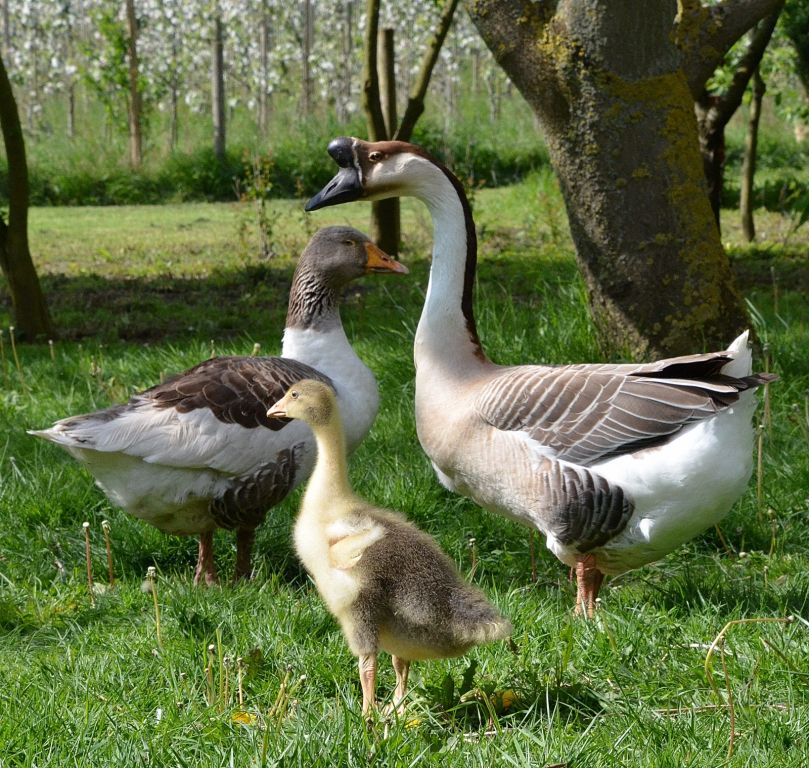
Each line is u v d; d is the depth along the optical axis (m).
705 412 4.62
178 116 39.38
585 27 7.45
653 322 7.84
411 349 9.23
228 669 4.13
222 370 5.66
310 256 6.20
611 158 7.66
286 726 3.72
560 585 5.54
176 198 26.97
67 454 7.37
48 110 40.41
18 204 11.09
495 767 3.45
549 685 4.07
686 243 7.74
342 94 39.12
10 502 6.47
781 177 24.59
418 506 6.37
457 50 41.12
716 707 3.87
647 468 4.69
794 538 5.96
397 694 4.07
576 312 8.67
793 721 3.74
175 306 13.27
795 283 13.22
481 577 5.62
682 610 4.96
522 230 19.48
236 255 17.45
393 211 15.78
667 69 7.60
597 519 4.84
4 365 9.73
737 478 4.69
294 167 27.66
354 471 6.88
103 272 16.16
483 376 5.45
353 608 3.86
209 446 5.38
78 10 43.28
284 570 5.95
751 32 15.88
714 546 5.99
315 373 5.92
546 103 7.74
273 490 5.59
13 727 3.78
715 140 12.91
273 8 39.50
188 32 38.84
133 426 5.34
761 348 8.02
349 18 42.50
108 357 9.98
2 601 5.31
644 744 3.63
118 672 4.38
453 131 30.92
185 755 3.64
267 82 39.41
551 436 4.91
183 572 5.93
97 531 6.17
